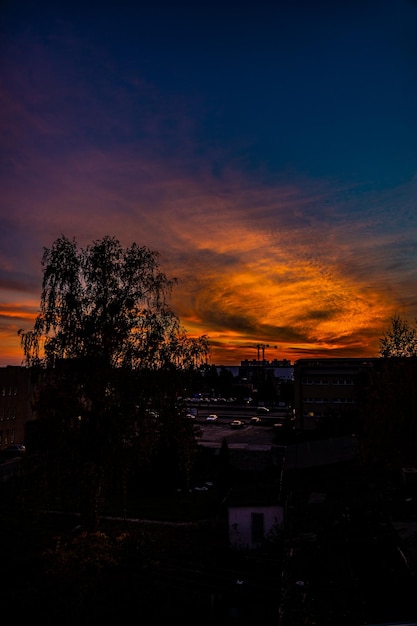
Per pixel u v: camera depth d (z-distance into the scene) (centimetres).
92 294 2048
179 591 1606
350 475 2203
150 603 1529
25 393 5288
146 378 1912
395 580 916
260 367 14700
